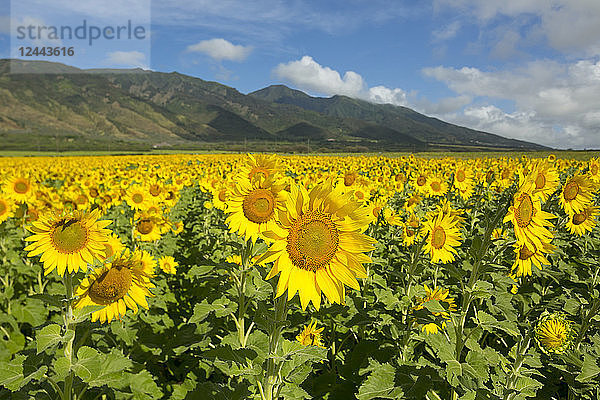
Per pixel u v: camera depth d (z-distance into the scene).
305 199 2.57
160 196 10.91
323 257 2.54
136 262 3.78
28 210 9.33
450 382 3.12
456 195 12.74
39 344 2.86
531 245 3.33
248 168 4.59
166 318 5.77
